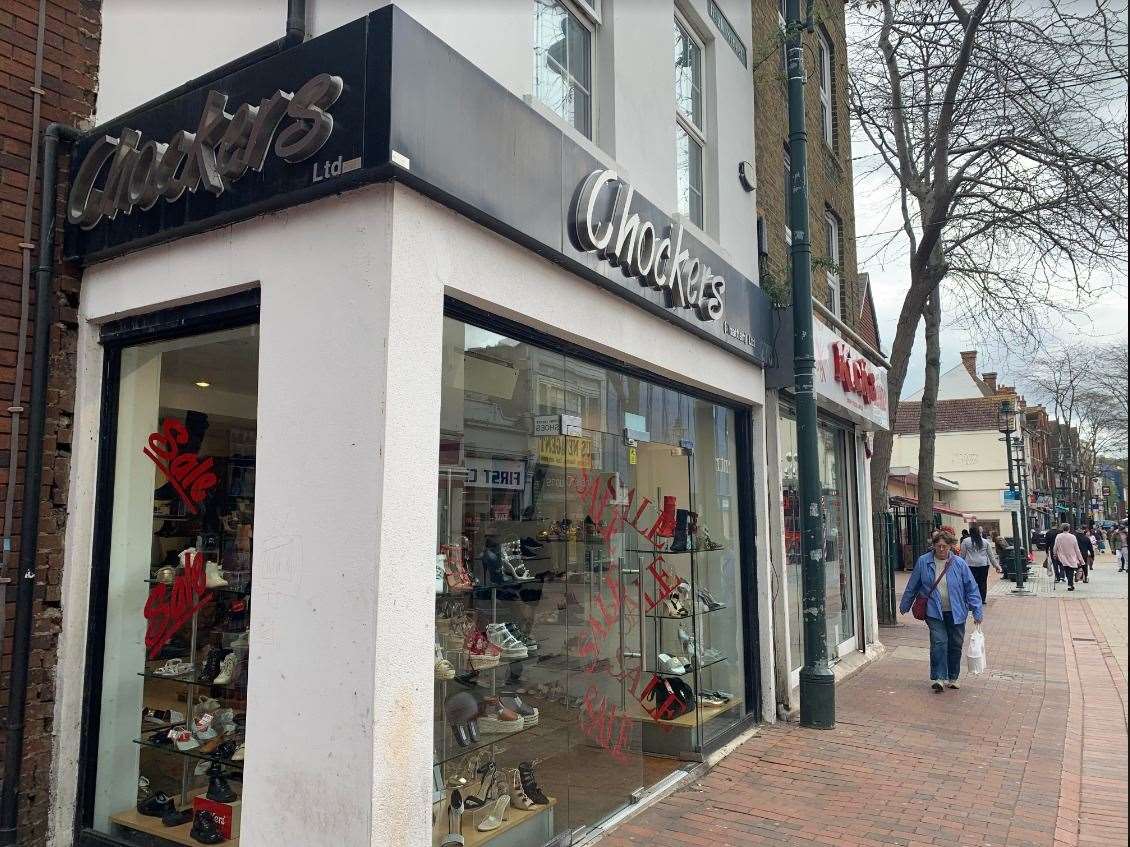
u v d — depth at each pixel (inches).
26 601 151.3
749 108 318.0
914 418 1936.5
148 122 153.9
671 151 241.0
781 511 298.7
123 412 169.0
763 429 292.4
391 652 119.3
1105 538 2084.2
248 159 131.6
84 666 159.6
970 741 253.1
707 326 239.5
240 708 145.6
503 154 146.6
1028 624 559.8
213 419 153.6
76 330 166.4
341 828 116.9
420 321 128.2
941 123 501.7
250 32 150.5
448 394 149.0
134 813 159.2
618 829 181.6
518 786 167.9
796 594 326.6
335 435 125.4
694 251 234.5
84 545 161.6
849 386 374.3
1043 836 177.3
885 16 482.6
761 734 261.7
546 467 183.6
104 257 160.7
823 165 432.1
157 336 162.4
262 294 137.2
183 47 161.3
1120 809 197.9
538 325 166.6
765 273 315.6
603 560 208.8
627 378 220.2
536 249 159.3
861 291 681.0
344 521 122.9
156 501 162.7
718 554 270.5
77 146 165.6
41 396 156.9
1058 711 293.6
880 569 564.1
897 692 328.2
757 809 194.1
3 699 149.0
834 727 270.1
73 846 154.7
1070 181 458.6
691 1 268.7
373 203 125.1
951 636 337.1
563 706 189.0
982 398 1877.5
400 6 137.3
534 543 178.9
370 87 122.0
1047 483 2677.2
